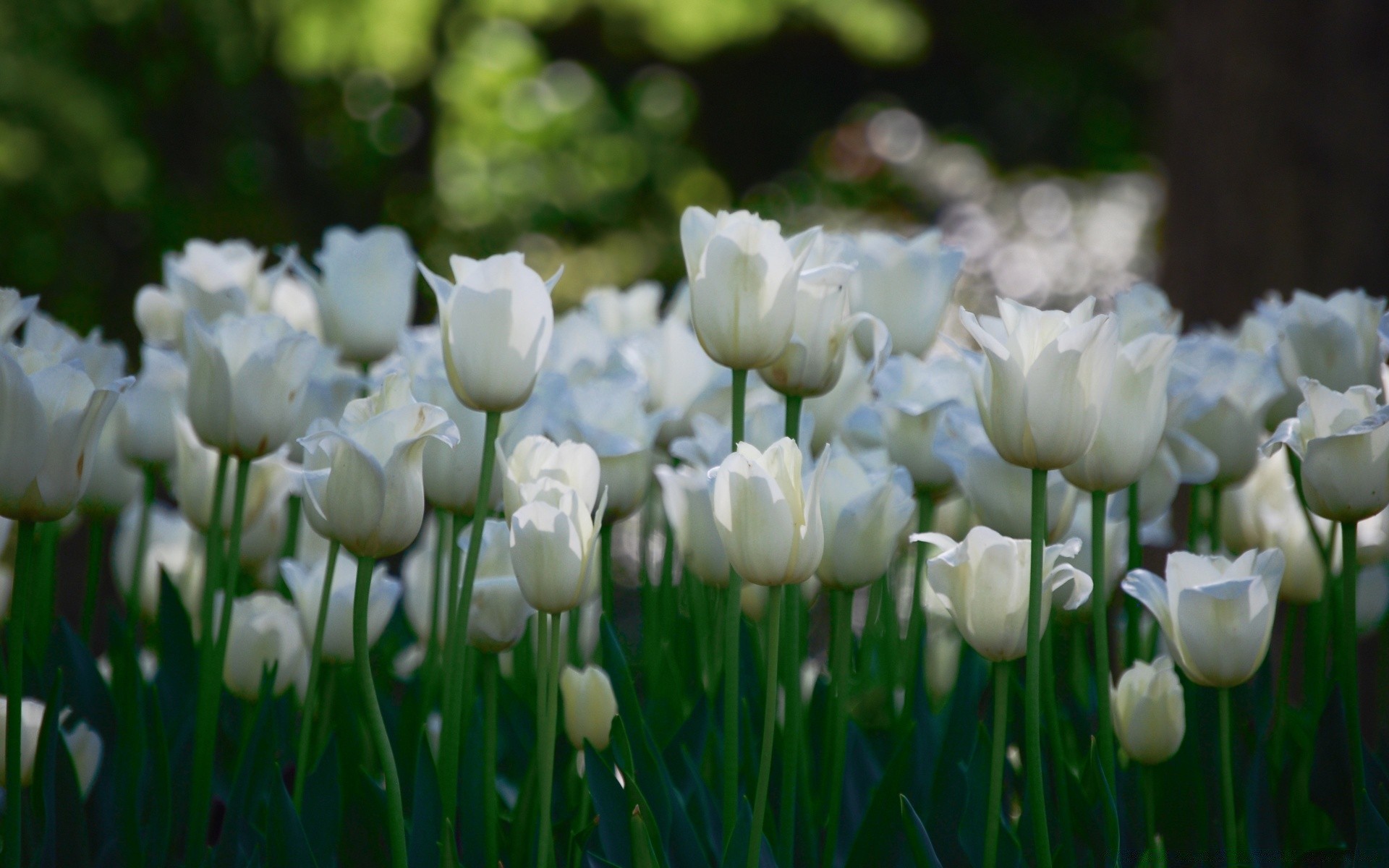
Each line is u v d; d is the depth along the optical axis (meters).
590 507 1.92
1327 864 1.98
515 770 2.07
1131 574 1.96
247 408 1.98
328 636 2.06
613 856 1.95
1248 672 1.93
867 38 10.39
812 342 2.00
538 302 1.91
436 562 2.06
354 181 10.17
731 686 1.94
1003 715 1.92
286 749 2.11
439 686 2.14
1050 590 1.92
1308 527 2.08
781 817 1.94
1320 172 3.99
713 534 2.04
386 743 1.91
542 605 1.91
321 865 1.97
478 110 10.16
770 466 1.89
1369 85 3.94
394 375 1.93
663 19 10.21
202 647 2.00
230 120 8.66
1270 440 1.98
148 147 8.09
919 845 1.91
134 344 8.10
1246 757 2.06
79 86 7.79
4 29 7.64
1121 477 1.94
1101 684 1.96
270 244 8.66
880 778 2.01
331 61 8.45
